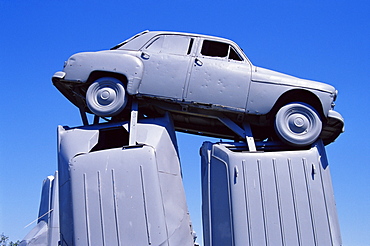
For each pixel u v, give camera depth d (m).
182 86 10.07
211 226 9.52
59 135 10.14
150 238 9.00
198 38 10.54
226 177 9.63
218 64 10.19
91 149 9.83
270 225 9.31
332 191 9.77
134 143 9.73
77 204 9.29
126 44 10.63
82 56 10.34
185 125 11.34
